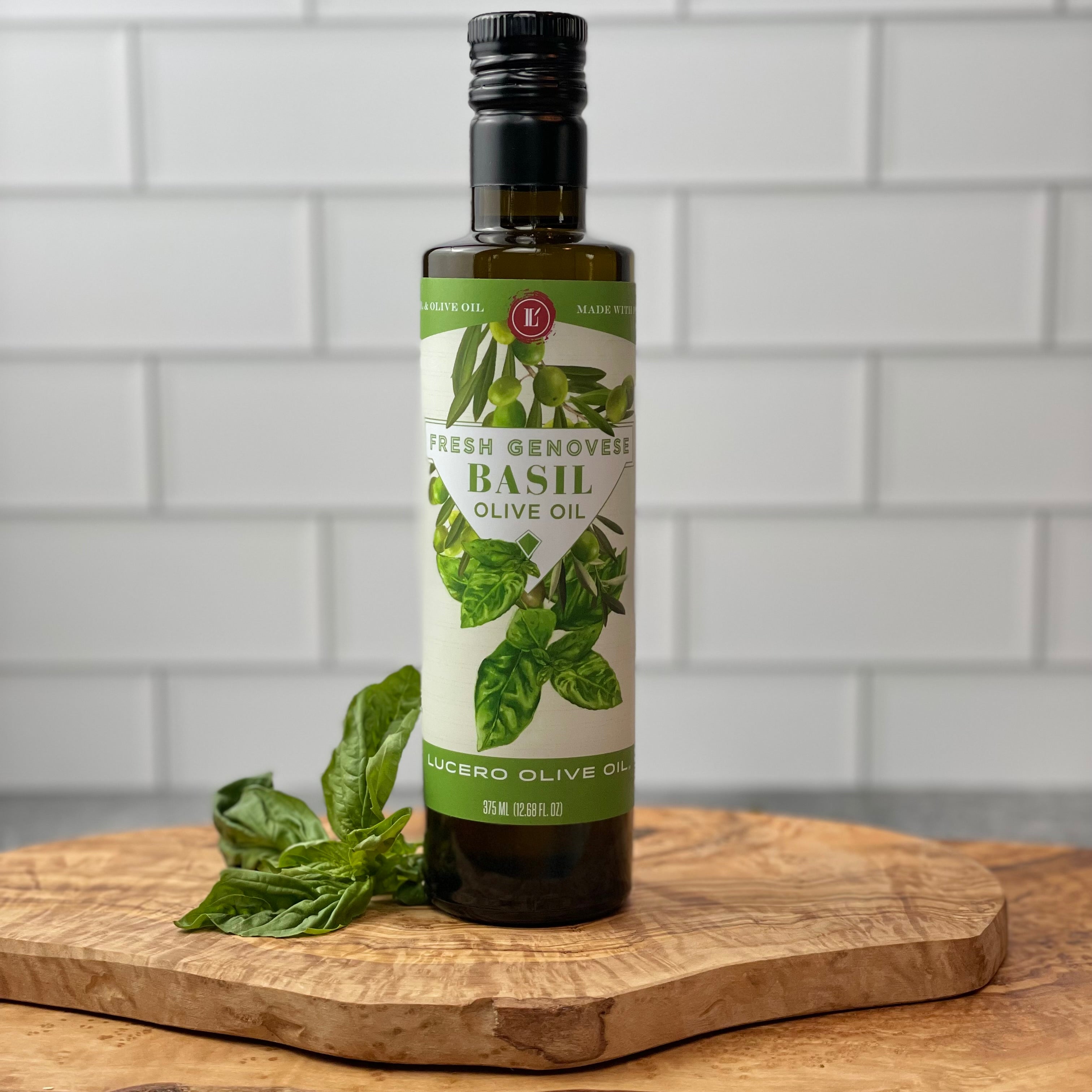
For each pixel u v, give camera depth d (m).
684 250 1.05
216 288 1.05
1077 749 1.08
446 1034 0.65
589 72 1.03
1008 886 0.77
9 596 1.08
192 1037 0.68
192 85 1.04
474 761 0.70
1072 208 1.04
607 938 0.69
